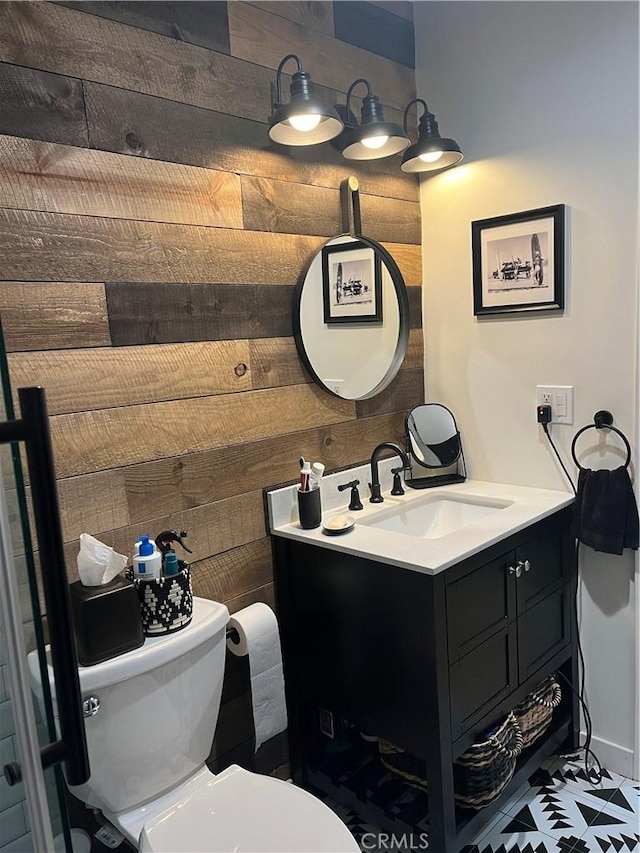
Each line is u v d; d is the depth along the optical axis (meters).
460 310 2.21
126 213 1.49
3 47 1.27
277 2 1.80
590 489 1.91
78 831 1.43
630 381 1.85
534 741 1.95
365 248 2.08
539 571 1.87
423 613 1.52
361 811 1.81
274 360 1.84
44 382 1.37
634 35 1.73
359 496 2.06
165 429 1.59
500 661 1.73
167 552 1.42
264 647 1.69
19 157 1.30
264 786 1.38
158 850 1.21
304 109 1.56
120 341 1.49
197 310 1.64
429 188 2.25
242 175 1.73
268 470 1.84
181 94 1.58
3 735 0.78
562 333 1.97
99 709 1.26
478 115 2.08
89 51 1.41
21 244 1.32
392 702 1.64
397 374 2.24
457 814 1.71
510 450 2.15
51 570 0.75
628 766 2.00
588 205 1.87
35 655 0.80
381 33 2.12
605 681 2.03
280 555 1.85
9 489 0.77
